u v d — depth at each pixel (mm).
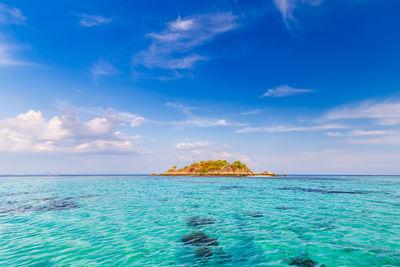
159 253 8320
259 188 39375
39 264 7293
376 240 9602
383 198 24344
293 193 30125
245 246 9023
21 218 14070
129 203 20625
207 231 11141
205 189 37156
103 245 9125
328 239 9773
